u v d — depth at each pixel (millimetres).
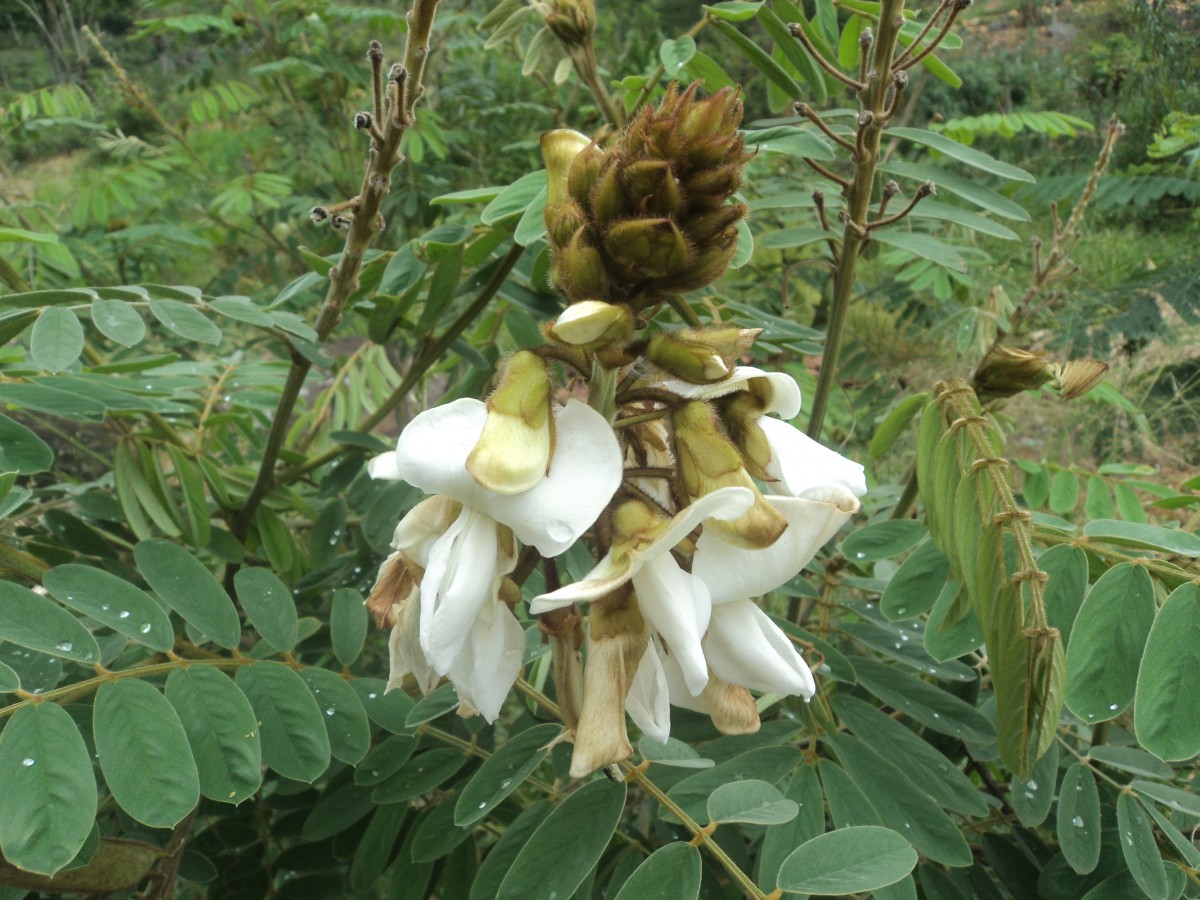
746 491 153
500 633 169
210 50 787
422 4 218
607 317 152
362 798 259
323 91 761
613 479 158
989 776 275
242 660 218
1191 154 506
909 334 608
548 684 292
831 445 573
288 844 316
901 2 239
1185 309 506
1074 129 605
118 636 260
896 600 240
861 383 637
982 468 207
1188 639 193
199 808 299
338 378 443
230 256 835
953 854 217
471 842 257
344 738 222
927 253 278
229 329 718
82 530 298
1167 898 214
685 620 158
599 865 254
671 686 182
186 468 296
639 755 239
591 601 167
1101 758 244
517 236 234
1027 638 193
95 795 178
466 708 183
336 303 271
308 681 227
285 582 344
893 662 319
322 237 760
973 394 228
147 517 300
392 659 182
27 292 270
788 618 301
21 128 663
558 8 297
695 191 161
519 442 155
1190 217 560
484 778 217
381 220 255
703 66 304
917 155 690
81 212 667
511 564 165
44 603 199
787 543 166
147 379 284
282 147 813
